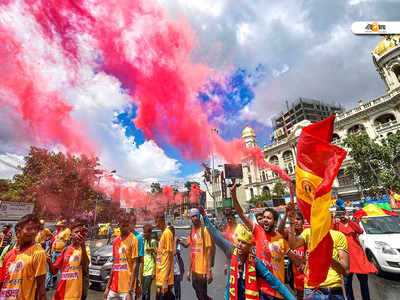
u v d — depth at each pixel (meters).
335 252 2.68
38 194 19.48
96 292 5.93
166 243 4.02
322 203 1.84
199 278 3.82
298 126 41.94
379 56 33.88
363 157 20.59
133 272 3.42
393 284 5.47
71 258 3.22
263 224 2.74
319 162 2.01
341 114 35.56
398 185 18.20
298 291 2.88
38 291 2.51
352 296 3.77
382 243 6.07
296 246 2.61
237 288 2.33
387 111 30.34
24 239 2.58
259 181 48.38
